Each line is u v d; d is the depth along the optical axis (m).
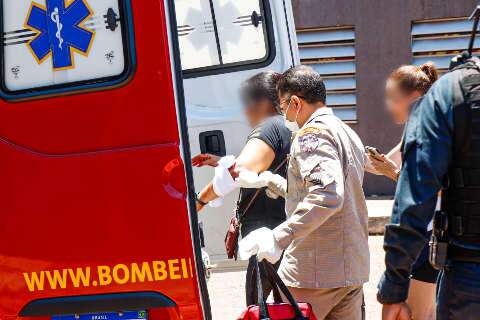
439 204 6.38
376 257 16.11
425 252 8.34
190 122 10.85
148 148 6.66
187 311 6.64
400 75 8.57
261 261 7.09
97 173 6.74
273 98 9.08
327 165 7.11
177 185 6.62
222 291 13.61
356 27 21.03
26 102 6.90
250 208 8.92
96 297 6.77
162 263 6.64
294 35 11.38
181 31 11.27
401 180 5.61
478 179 5.64
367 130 21.23
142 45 6.69
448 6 20.50
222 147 10.80
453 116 5.62
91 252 6.77
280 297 7.20
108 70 6.79
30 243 6.88
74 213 6.79
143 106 6.69
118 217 6.71
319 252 7.40
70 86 6.84
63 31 6.89
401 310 5.63
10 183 6.91
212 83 11.08
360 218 7.66
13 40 6.99
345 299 7.61
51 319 6.95
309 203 7.02
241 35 11.21
